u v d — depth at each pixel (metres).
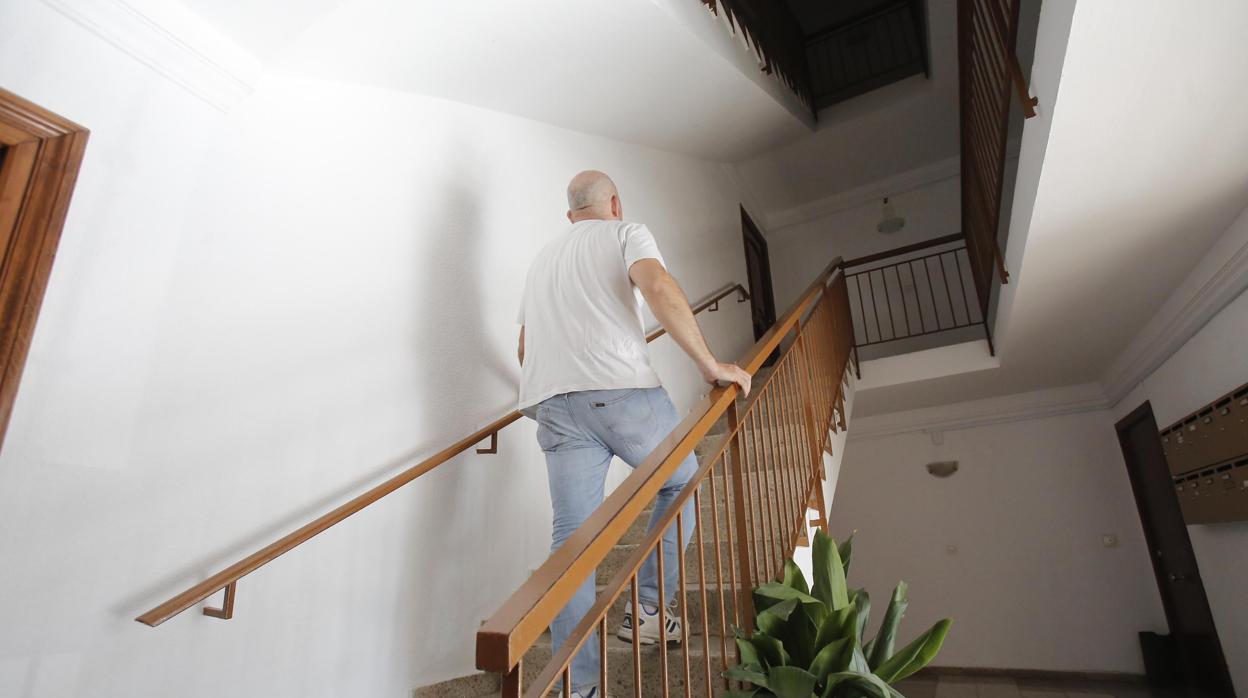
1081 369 4.39
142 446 1.30
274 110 1.71
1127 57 1.56
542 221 2.67
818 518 2.33
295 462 1.57
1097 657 4.46
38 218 1.22
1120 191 2.16
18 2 1.25
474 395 2.12
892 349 5.88
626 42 2.53
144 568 1.27
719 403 1.43
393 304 1.91
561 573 0.82
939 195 6.03
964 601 4.96
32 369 1.17
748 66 3.55
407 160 2.07
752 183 5.97
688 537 1.62
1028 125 2.17
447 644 1.85
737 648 1.37
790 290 6.43
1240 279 2.53
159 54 1.44
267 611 1.44
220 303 1.49
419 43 1.88
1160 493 4.18
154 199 1.41
